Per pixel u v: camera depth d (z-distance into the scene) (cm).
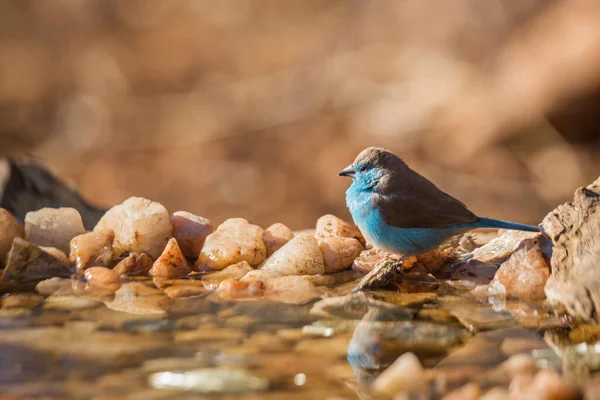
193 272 875
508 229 868
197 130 3134
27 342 637
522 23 3108
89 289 803
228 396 538
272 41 3688
